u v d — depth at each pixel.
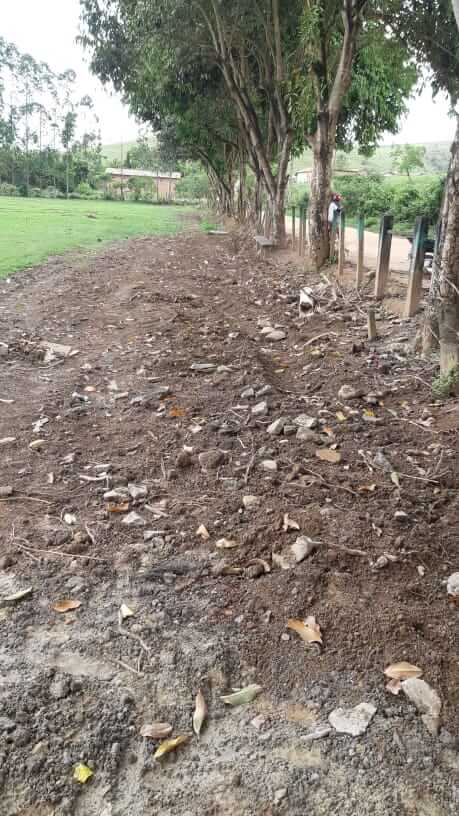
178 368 6.36
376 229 23.72
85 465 4.23
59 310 9.35
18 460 4.28
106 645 2.63
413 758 2.14
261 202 20.78
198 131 24.36
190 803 2.00
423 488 3.85
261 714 2.34
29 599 2.91
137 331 7.94
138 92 20.61
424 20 10.73
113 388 5.82
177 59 16.08
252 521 3.50
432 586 2.98
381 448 4.41
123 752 2.18
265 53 15.46
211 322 8.41
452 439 4.47
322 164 11.73
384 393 5.44
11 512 3.62
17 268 13.10
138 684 2.44
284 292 10.80
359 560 3.14
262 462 4.17
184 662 2.54
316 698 2.39
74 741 2.19
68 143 78.38
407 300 7.42
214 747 2.20
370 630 2.68
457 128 5.36
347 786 2.05
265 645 2.63
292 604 2.85
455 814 1.97
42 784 2.05
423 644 2.62
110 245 19.22
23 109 74.75
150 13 14.79
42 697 2.36
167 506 3.70
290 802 2.00
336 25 12.55
